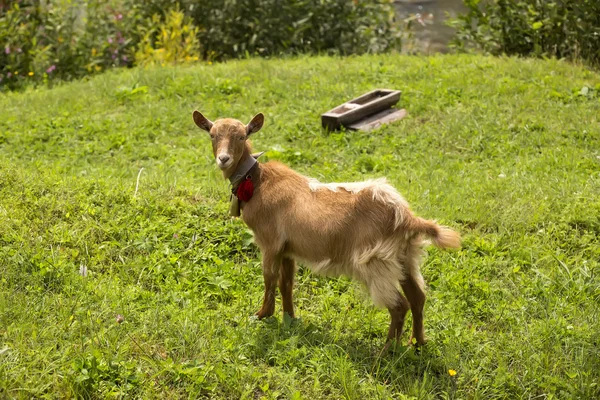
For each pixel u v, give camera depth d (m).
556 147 8.40
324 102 9.93
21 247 5.84
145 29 13.37
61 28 13.11
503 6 12.41
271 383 4.60
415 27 15.91
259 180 5.18
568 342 5.06
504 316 5.42
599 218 6.64
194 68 11.92
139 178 7.62
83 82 11.96
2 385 4.25
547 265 6.12
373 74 11.10
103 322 5.09
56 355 4.61
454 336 5.12
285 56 12.68
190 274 5.86
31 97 10.88
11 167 7.38
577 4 11.71
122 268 5.86
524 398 4.65
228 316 5.34
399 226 4.75
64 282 5.55
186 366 4.62
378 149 8.54
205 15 13.88
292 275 5.27
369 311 5.52
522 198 7.05
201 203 6.97
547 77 10.52
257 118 5.27
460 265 6.09
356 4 13.66
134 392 4.43
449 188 7.40
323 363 4.76
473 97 9.99
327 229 4.87
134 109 10.05
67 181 7.12
